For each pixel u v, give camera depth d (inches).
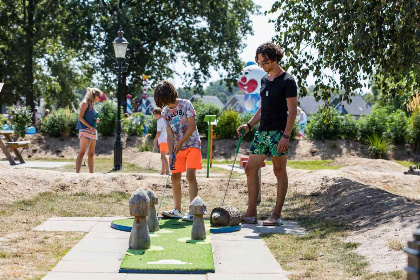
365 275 171.2
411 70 390.3
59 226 260.7
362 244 215.3
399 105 1075.3
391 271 170.9
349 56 364.2
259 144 275.4
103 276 172.9
